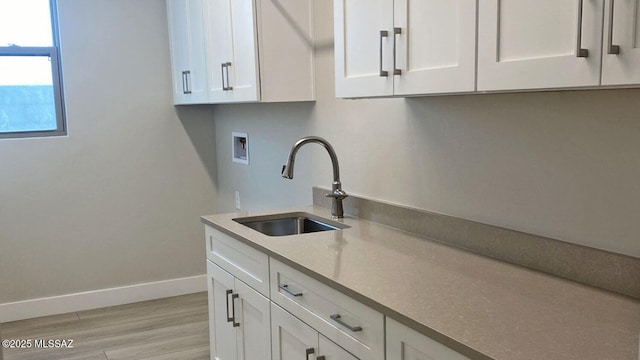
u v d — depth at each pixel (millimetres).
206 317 4066
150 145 4414
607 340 1283
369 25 2043
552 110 1808
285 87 2994
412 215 2424
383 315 1566
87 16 4137
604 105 1649
